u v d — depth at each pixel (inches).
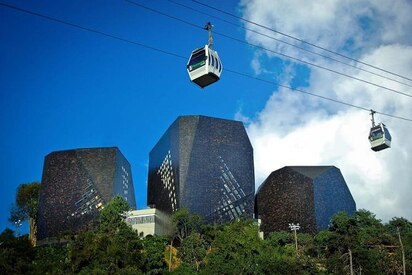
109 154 7859.3
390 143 2048.5
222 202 7755.9
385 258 4274.1
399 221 5413.4
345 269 4069.9
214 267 3887.8
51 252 4089.6
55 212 7377.0
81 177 7608.3
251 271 3860.7
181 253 4970.5
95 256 3725.4
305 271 4037.9
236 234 4781.0
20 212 7854.3
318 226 7765.8
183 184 7716.5
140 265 3937.0
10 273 3390.7
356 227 4864.7
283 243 6481.3
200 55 1605.6
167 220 7716.5
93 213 7317.9
